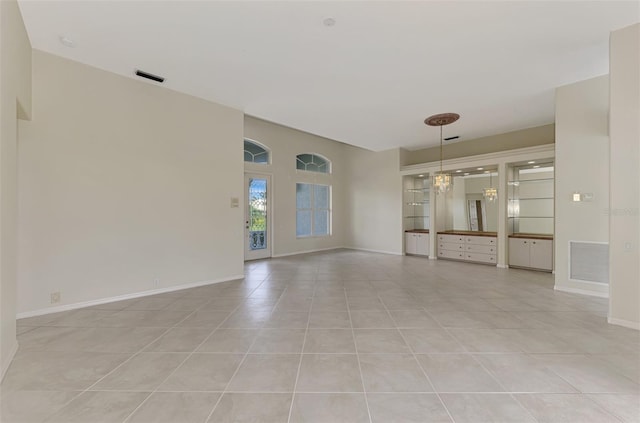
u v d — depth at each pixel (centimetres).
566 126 446
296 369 234
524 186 704
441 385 212
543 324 327
